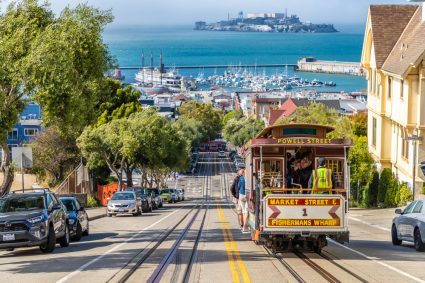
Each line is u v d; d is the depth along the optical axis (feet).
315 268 62.69
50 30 95.81
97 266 64.80
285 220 69.00
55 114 97.35
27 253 80.94
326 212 69.10
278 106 546.67
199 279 56.13
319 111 230.27
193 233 105.40
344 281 55.11
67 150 230.68
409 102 158.51
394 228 90.79
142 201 185.78
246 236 98.07
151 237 98.63
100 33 103.55
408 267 64.03
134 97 282.77
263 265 64.59
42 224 77.82
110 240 96.27
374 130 197.26
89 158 220.23
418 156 155.53
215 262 66.80
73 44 98.68
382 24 191.42
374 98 195.21
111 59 109.19
